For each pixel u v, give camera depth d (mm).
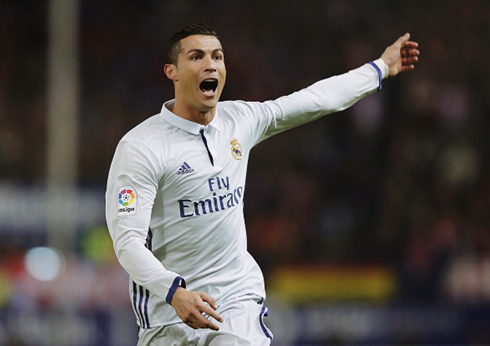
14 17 45094
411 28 46094
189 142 10852
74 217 33844
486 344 30219
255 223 36438
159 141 10711
